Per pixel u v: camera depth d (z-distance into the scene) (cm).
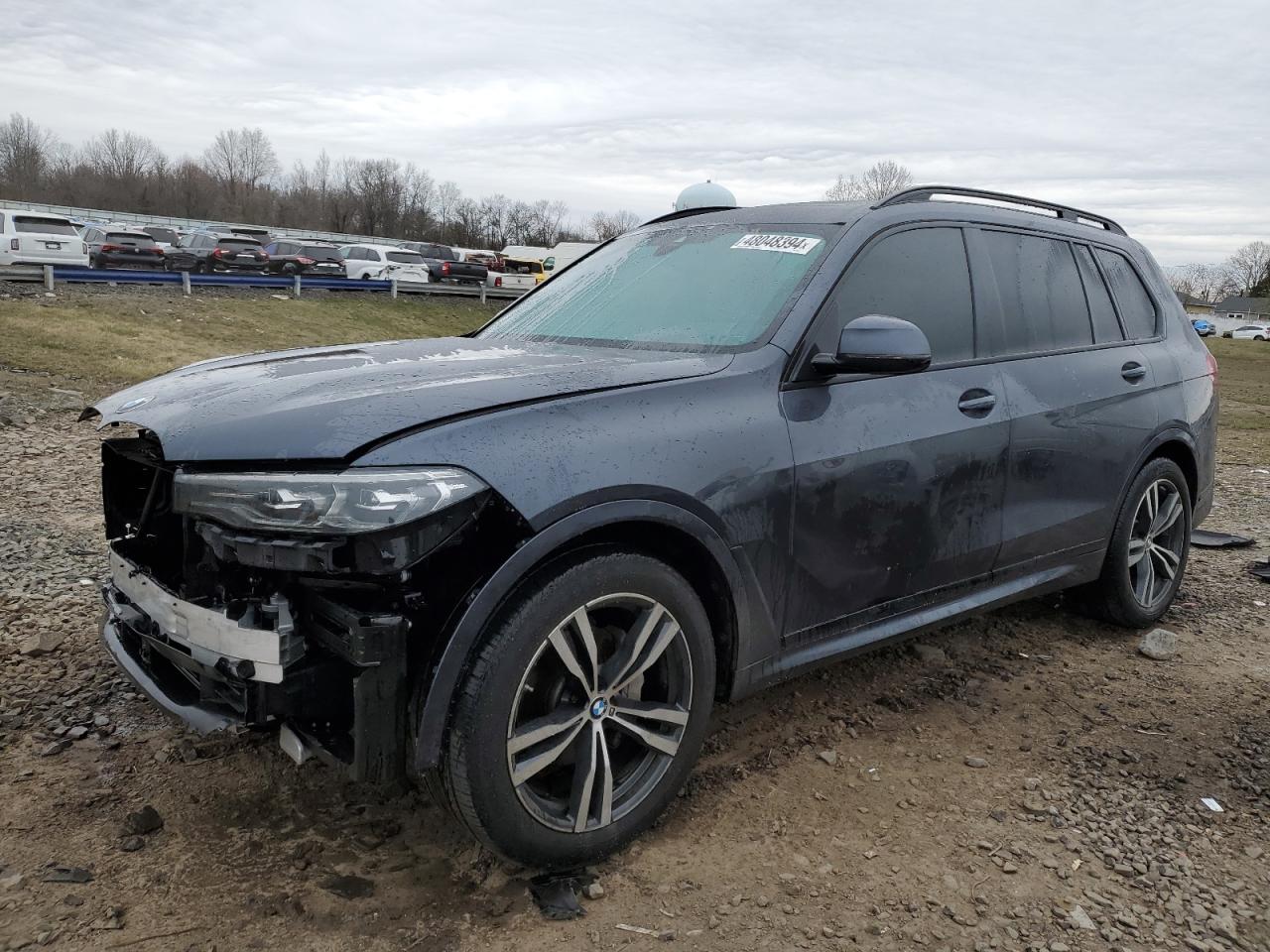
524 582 228
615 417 245
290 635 219
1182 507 449
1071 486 375
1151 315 447
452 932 221
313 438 215
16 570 466
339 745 224
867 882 246
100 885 234
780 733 328
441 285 3612
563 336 330
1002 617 455
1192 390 447
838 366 281
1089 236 424
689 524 250
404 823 266
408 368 270
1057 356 376
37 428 867
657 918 229
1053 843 267
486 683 218
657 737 256
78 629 396
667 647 254
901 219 333
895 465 302
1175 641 415
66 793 275
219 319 2084
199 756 299
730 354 286
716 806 280
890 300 318
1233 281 14175
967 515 331
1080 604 443
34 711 324
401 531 206
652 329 314
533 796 235
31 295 1961
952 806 284
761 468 266
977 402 331
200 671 233
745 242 340
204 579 235
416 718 217
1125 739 333
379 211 9238
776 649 285
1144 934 230
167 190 9050
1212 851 266
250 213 9338
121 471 291
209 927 221
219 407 241
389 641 212
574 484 227
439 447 216
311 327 2272
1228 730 342
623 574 240
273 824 263
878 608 312
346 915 226
